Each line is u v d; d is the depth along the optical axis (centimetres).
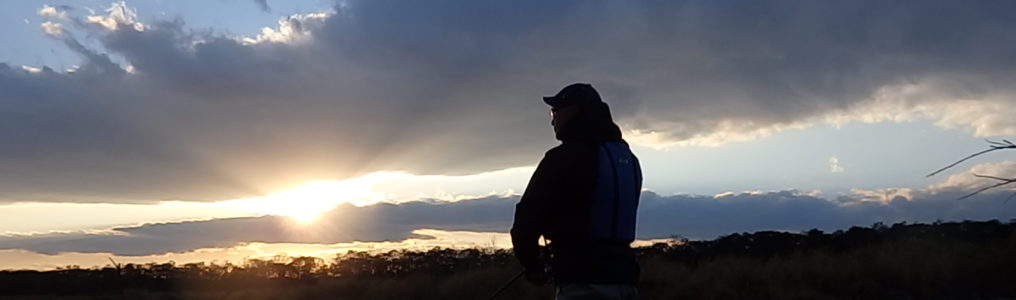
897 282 1755
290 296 2258
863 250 2048
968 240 2044
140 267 2897
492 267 2191
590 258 396
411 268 2422
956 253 1838
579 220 397
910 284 1714
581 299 397
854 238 2377
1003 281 1695
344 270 2538
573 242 399
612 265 398
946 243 1989
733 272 1900
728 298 1750
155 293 2580
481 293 1955
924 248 1941
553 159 398
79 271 2936
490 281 2008
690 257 2361
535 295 1784
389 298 2083
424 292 2069
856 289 1719
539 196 393
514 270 2056
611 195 399
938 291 1683
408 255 2464
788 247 2364
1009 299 1609
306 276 2627
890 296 1689
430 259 2441
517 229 393
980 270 1736
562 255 402
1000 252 1783
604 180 397
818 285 1786
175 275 2827
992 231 2089
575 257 398
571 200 395
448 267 2353
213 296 2416
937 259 1797
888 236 2286
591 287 396
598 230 398
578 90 417
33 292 2767
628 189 407
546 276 409
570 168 393
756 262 2044
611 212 400
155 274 2862
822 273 1816
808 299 1688
